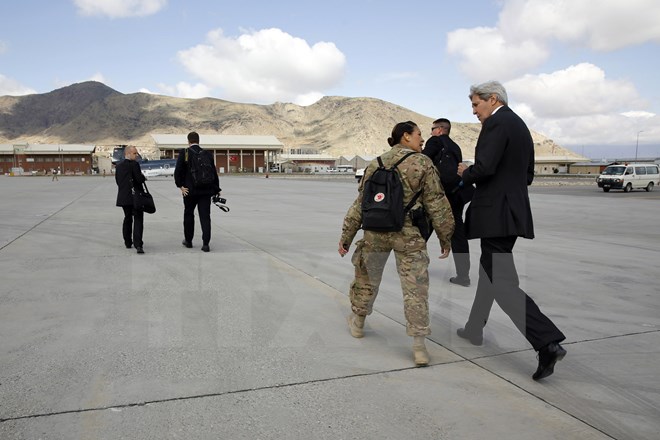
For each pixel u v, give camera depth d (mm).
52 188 29078
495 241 3303
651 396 2896
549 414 2682
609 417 2656
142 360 3275
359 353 3475
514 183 3240
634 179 31391
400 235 3271
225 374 3092
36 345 3502
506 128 3172
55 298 4656
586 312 4477
